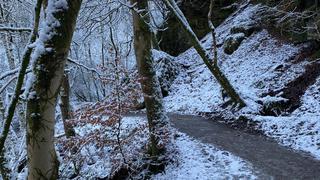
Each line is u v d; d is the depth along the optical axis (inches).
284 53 716.0
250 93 617.0
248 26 880.9
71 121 336.8
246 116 535.5
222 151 423.2
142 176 383.6
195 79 847.1
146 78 387.2
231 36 885.8
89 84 1071.6
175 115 667.4
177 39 1089.4
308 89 557.6
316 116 474.6
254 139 462.6
